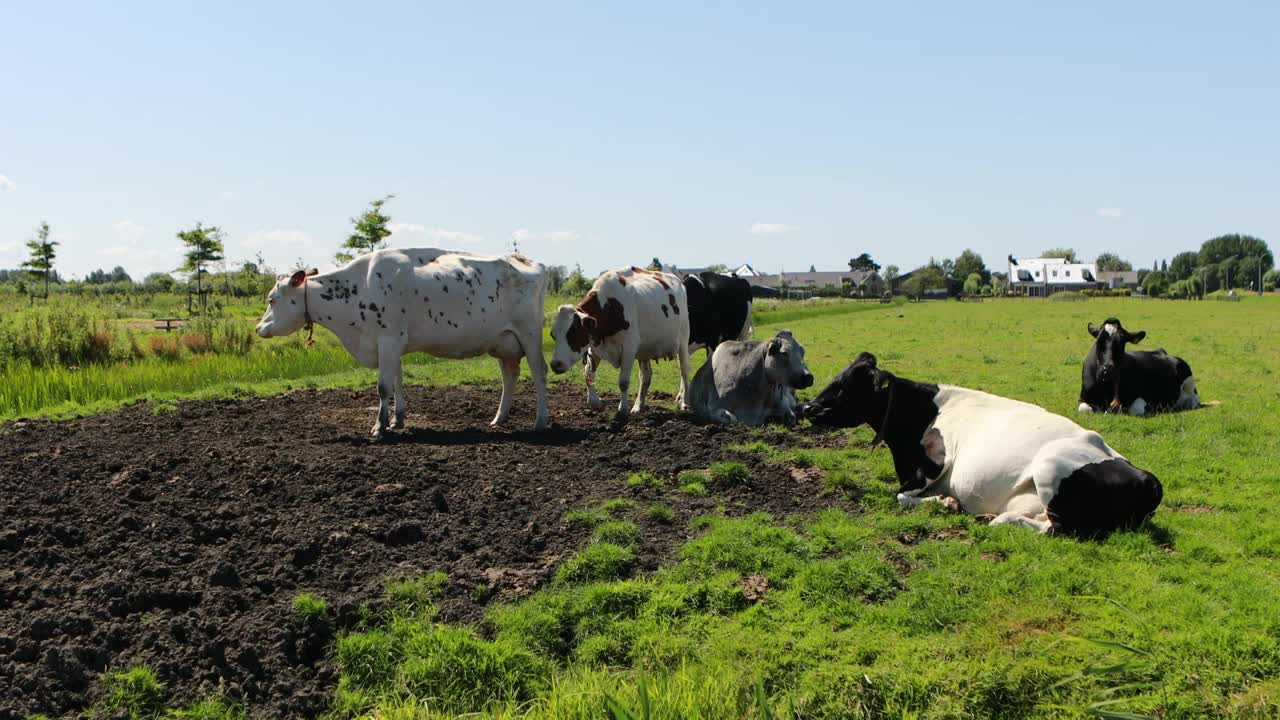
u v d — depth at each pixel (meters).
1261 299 103.00
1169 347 26.20
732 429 11.30
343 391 14.92
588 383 12.77
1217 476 8.99
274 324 11.02
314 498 7.75
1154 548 6.74
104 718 4.68
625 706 4.40
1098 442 7.22
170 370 16.14
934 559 6.69
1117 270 189.50
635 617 5.90
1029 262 155.25
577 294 55.97
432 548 6.86
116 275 89.75
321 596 6.01
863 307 73.50
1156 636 5.31
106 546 6.60
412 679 5.17
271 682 5.16
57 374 14.87
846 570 6.30
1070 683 4.95
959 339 30.05
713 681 4.93
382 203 32.03
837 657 5.33
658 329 12.53
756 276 157.38
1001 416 7.79
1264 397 14.76
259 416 12.32
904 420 8.31
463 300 11.09
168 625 5.50
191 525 7.03
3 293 46.94
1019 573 6.29
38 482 8.07
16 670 4.94
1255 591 5.89
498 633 5.62
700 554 6.68
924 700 4.91
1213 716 4.71
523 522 7.45
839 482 8.64
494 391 15.32
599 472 8.98
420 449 9.73
